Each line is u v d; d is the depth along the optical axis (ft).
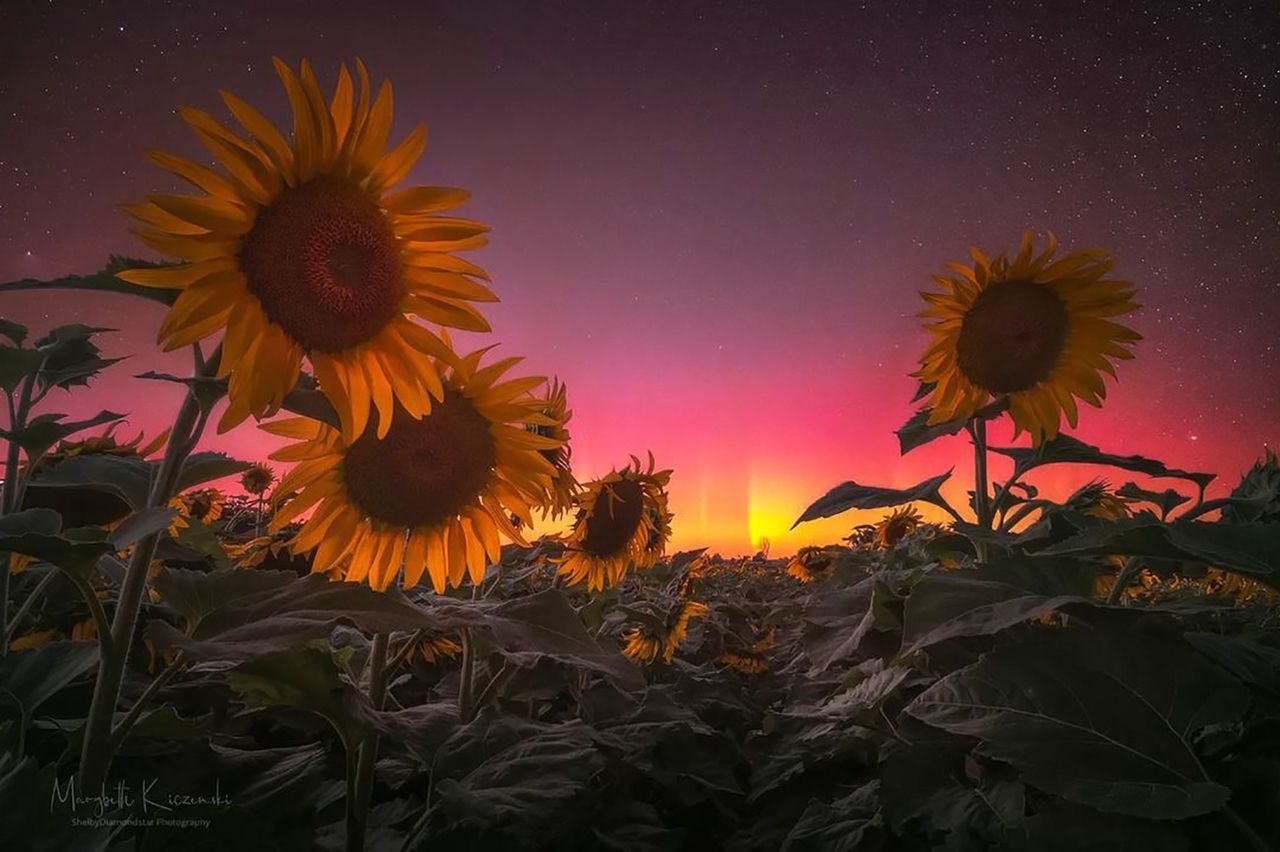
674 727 9.82
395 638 8.78
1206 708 4.66
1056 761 4.54
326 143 5.18
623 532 11.98
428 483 6.84
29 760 4.26
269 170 4.99
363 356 5.59
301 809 5.93
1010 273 9.39
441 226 5.62
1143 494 10.32
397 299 5.66
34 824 4.03
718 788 9.65
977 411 9.54
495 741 7.09
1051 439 9.14
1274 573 4.40
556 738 7.08
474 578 7.34
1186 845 4.20
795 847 7.56
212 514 16.65
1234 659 5.19
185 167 4.78
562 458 9.95
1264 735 4.77
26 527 4.78
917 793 6.84
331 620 5.28
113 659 4.85
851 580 12.45
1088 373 9.41
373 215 5.46
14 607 8.89
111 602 8.86
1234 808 4.35
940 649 8.07
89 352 8.72
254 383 4.99
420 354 5.75
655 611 14.37
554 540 11.84
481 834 5.98
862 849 6.91
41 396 7.45
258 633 5.08
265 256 5.04
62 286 4.81
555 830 7.07
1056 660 5.05
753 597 27.55
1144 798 4.23
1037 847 4.40
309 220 5.15
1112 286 9.27
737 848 9.29
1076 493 11.87
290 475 6.60
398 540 7.07
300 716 8.71
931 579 5.99
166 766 6.37
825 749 9.64
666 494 12.41
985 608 5.65
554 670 9.00
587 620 13.03
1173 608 5.57
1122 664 4.94
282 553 10.98
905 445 10.12
